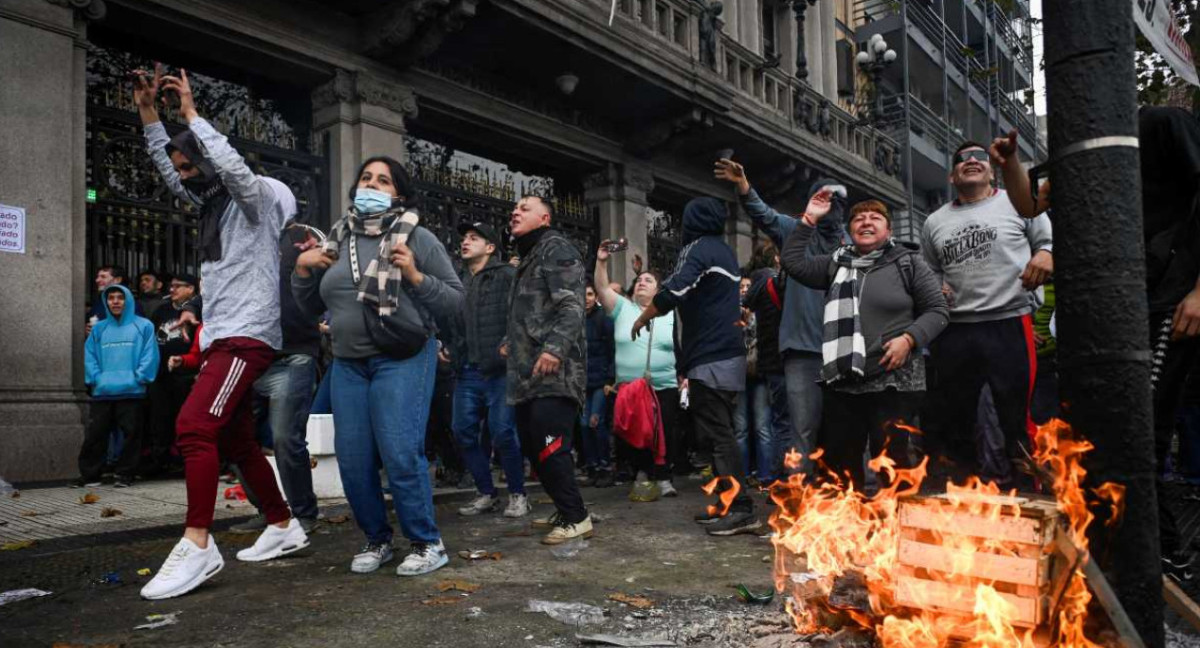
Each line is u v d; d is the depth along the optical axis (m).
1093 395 1.64
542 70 11.27
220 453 3.76
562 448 4.22
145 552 4.07
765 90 15.14
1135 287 1.62
